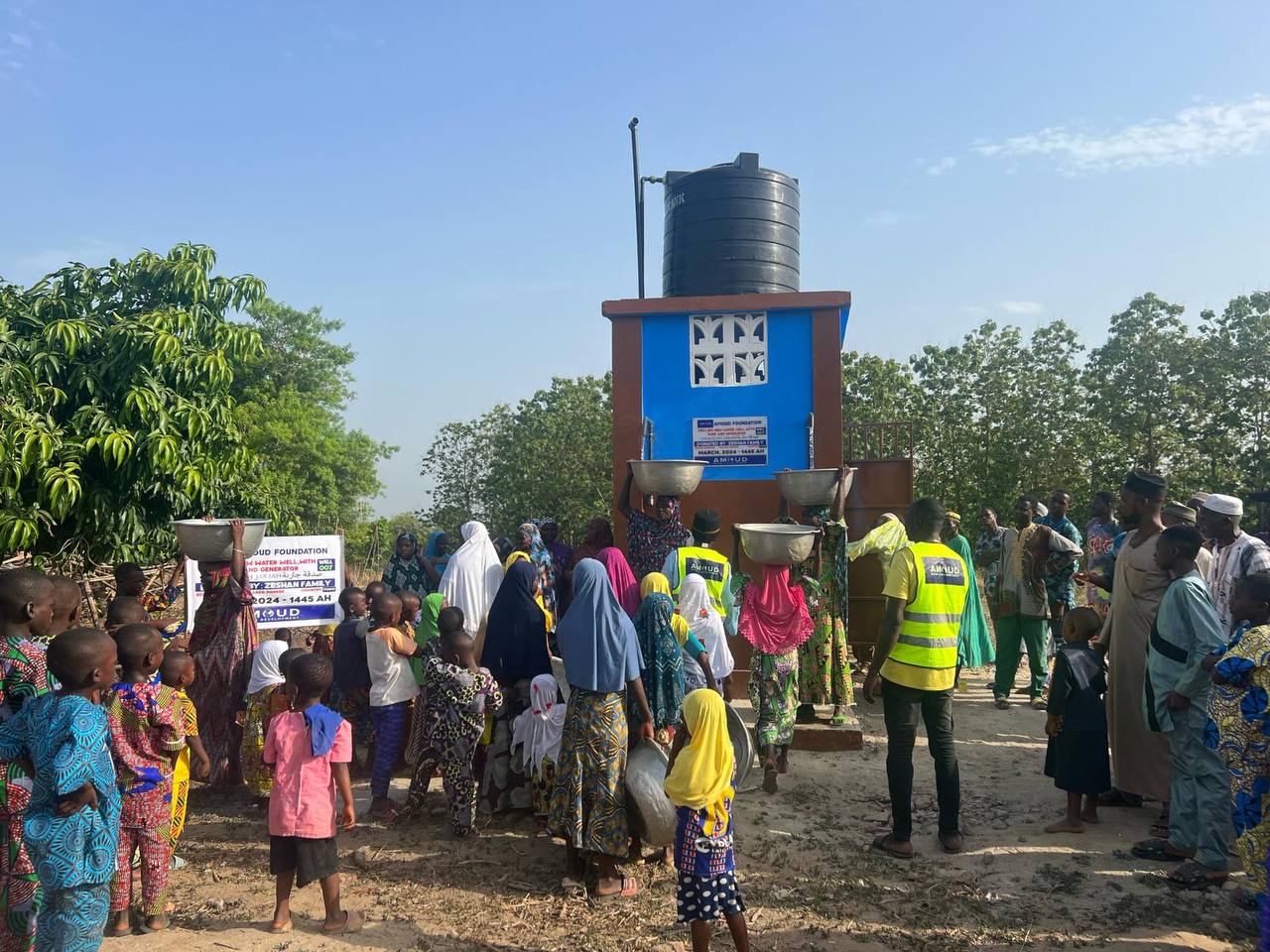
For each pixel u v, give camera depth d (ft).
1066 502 28.58
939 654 16.37
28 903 12.03
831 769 21.81
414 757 18.48
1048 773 18.63
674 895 14.88
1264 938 10.41
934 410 71.31
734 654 27.96
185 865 16.33
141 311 31.37
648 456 27.94
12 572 12.68
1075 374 70.38
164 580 31.09
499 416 100.42
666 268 32.96
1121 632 18.13
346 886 15.37
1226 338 74.02
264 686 18.99
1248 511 63.77
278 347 106.52
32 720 11.02
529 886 15.35
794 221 32.40
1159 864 15.84
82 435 26.96
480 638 21.79
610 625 15.02
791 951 12.89
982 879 15.35
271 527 33.91
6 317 28.43
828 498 23.93
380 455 115.65
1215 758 14.87
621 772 14.93
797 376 27.61
